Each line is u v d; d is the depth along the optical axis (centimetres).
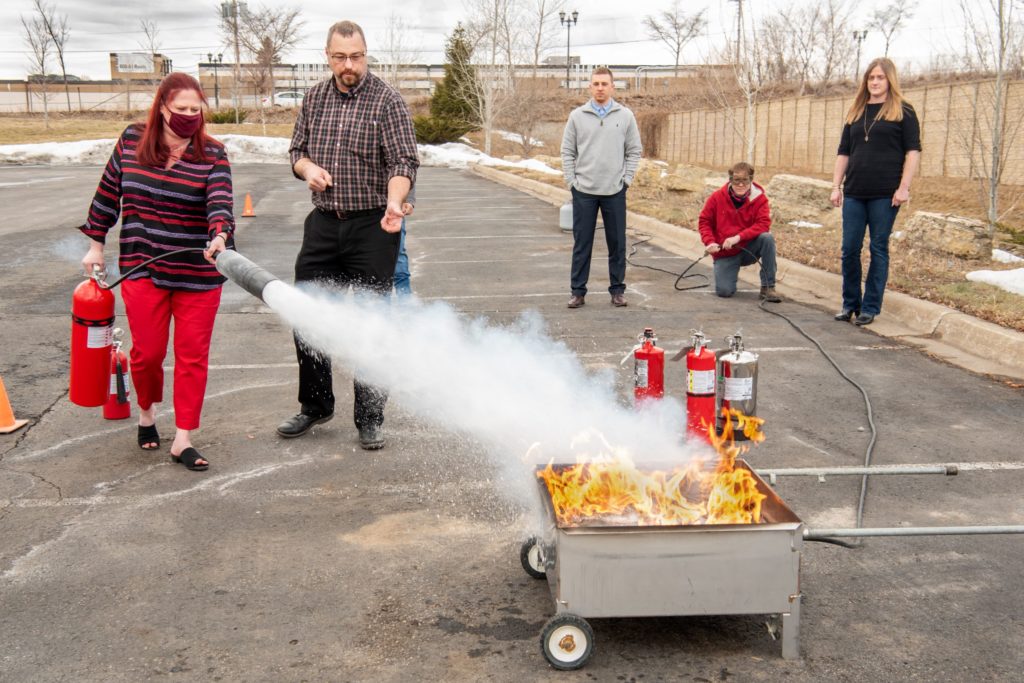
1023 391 607
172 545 391
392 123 476
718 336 762
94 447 512
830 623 327
